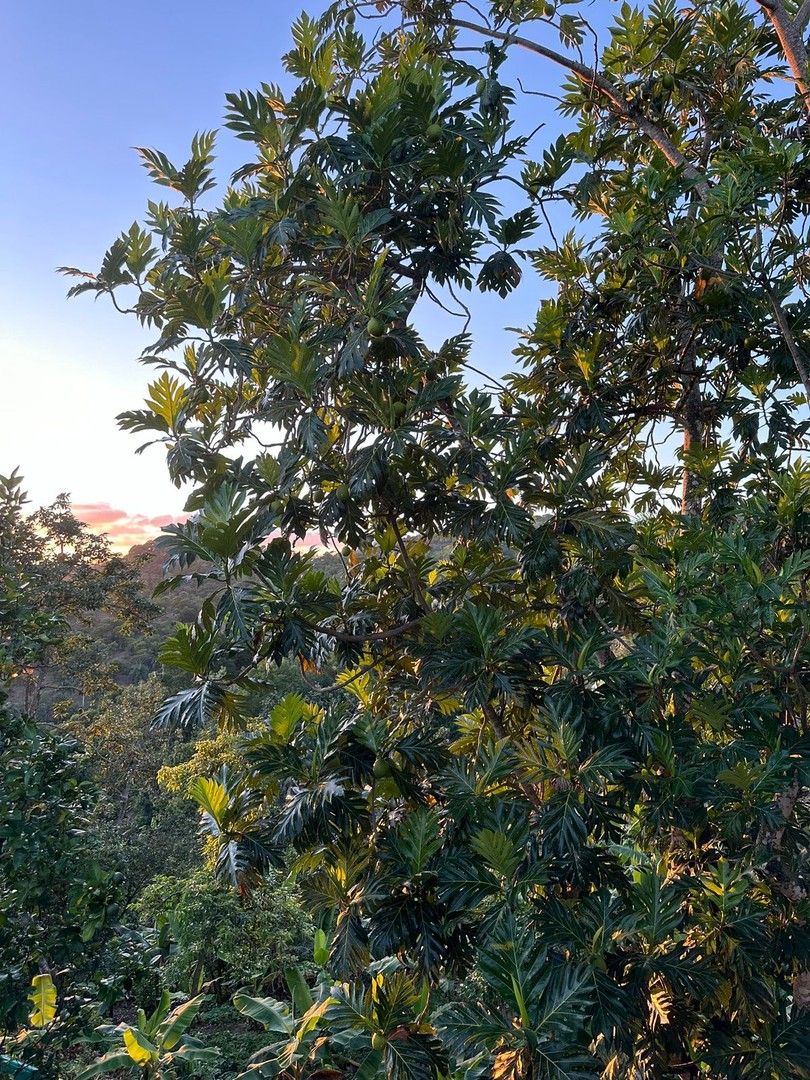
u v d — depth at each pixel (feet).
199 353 11.29
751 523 11.74
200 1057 17.87
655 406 14.85
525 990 7.03
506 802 9.07
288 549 9.35
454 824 9.80
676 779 9.06
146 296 12.10
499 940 7.48
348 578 13.19
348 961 9.70
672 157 14.56
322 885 10.44
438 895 8.40
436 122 11.11
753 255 11.65
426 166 10.99
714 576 10.38
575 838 8.32
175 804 79.00
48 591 81.46
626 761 8.61
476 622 9.57
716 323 12.36
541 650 9.99
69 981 18.75
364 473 9.73
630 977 8.23
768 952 9.53
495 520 10.45
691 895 9.71
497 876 8.49
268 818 10.59
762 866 9.73
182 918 42.83
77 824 19.08
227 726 9.84
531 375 15.19
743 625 9.41
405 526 12.13
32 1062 17.62
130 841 72.33
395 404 9.83
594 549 11.33
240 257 11.03
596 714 9.37
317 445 9.39
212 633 9.14
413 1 15.48
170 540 8.90
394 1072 9.61
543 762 9.12
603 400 14.30
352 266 10.58
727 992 9.25
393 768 10.19
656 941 8.22
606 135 15.31
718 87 15.49
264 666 10.16
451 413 11.98
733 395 14.32
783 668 9.85
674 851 11.26
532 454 11.57
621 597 11.37
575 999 7.07
